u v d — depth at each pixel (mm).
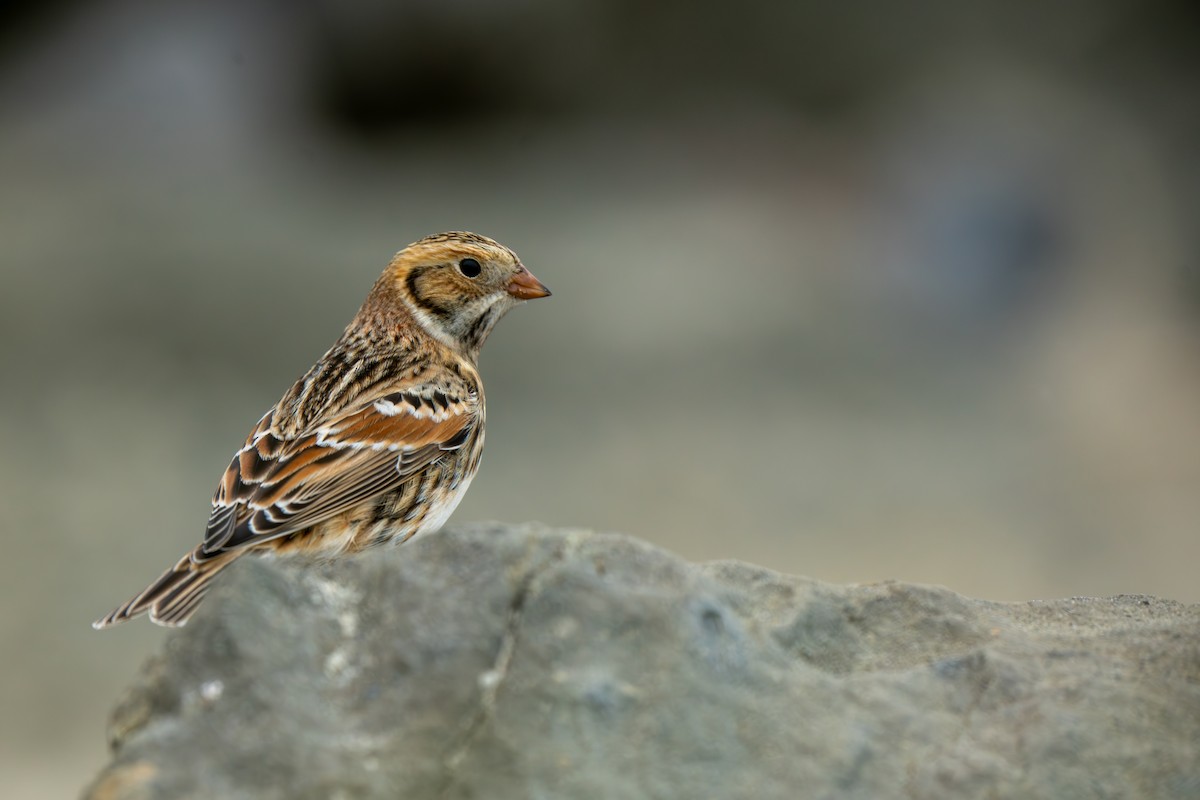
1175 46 29547
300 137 27891
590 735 4090
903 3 29141
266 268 21156
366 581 4441
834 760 4098
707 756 4078
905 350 19625
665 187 27453
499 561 4449
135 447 15477
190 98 26922
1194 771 4090
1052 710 4250
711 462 15430
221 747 4031
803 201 26859
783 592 4715
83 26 27422
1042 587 12852
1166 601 5109
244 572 4375
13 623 11898
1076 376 18953
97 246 21625
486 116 29000
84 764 10336
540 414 16672
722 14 29000
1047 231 24172
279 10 27797
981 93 28672
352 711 4156
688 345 18875
